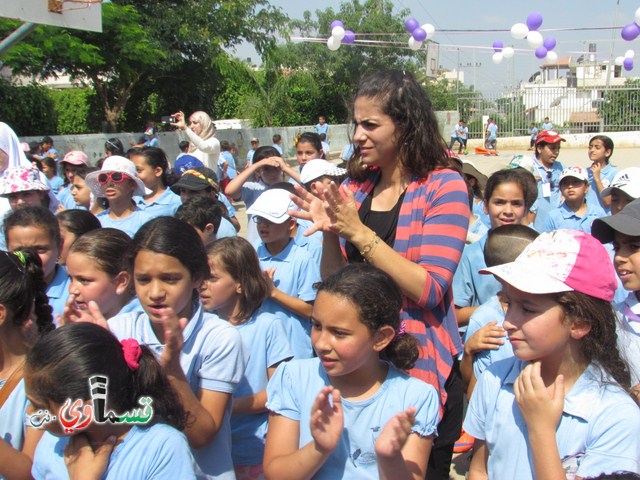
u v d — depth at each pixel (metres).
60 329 2.01
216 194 5.61
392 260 2.27
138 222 5.04
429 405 2.24
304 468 2.05
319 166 5.29
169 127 24.03
